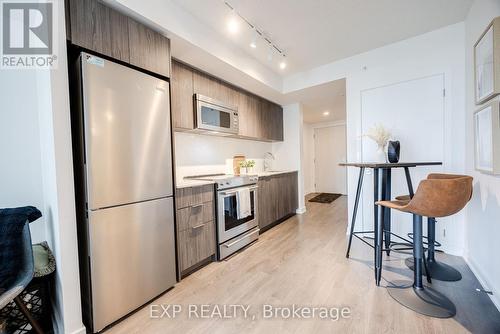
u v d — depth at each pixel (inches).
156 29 70.0
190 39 78.7
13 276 44.9
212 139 127.8
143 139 64.8
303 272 81.0
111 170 57.1
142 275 64.2
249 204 110.2
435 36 93.7
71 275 51.3
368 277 76.1
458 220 90.3
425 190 56.8
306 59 117.9
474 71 73.4
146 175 65.5
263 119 152.3
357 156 114.8
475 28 76.1
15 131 63.6
